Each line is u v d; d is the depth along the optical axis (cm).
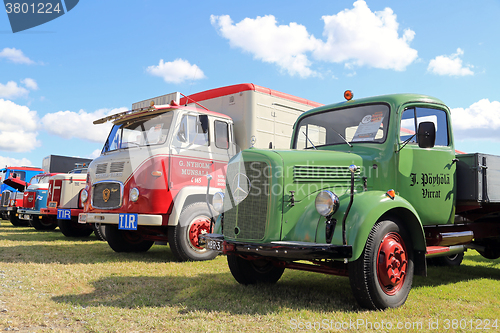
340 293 417
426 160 447
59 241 866
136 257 648
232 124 685
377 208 356
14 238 909
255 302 371
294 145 518
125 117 660
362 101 465
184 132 624
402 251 374
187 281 454
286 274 525
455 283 485
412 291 434
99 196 634
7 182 1393
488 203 490
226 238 398
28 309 340
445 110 483
